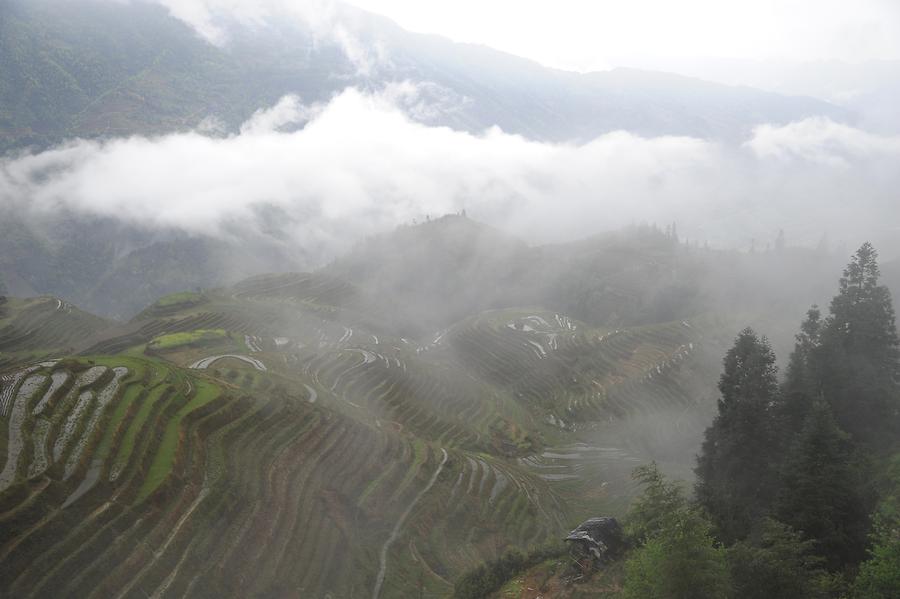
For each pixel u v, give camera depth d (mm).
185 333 95500
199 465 42094
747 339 45750
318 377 80812
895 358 45250
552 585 33375
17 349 108000
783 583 21719
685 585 20891
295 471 47375
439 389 93625
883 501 31719
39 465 36438
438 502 52281
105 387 47531
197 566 34562
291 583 37094
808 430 30375
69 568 30953
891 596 19906
